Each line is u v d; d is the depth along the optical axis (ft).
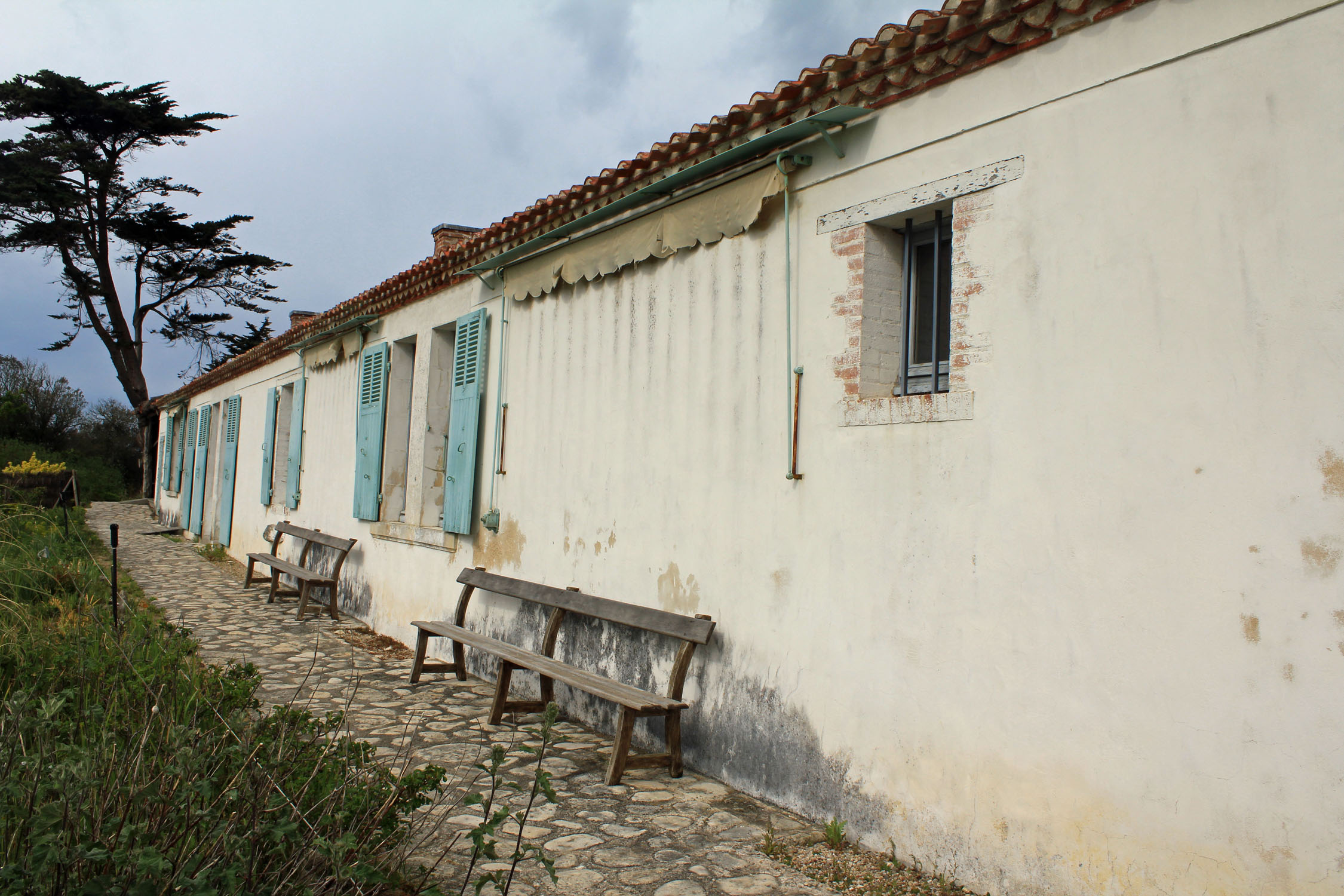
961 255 12.03
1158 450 9.73
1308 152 8.82
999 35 11.41
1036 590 10.75
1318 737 8.30
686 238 16.92
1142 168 10.11
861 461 13.20
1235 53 9.41
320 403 38.32
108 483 96.37
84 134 95.45
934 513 12.07
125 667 13.58
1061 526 10.56
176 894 7.81
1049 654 10.54
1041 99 11.19
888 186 13.14
